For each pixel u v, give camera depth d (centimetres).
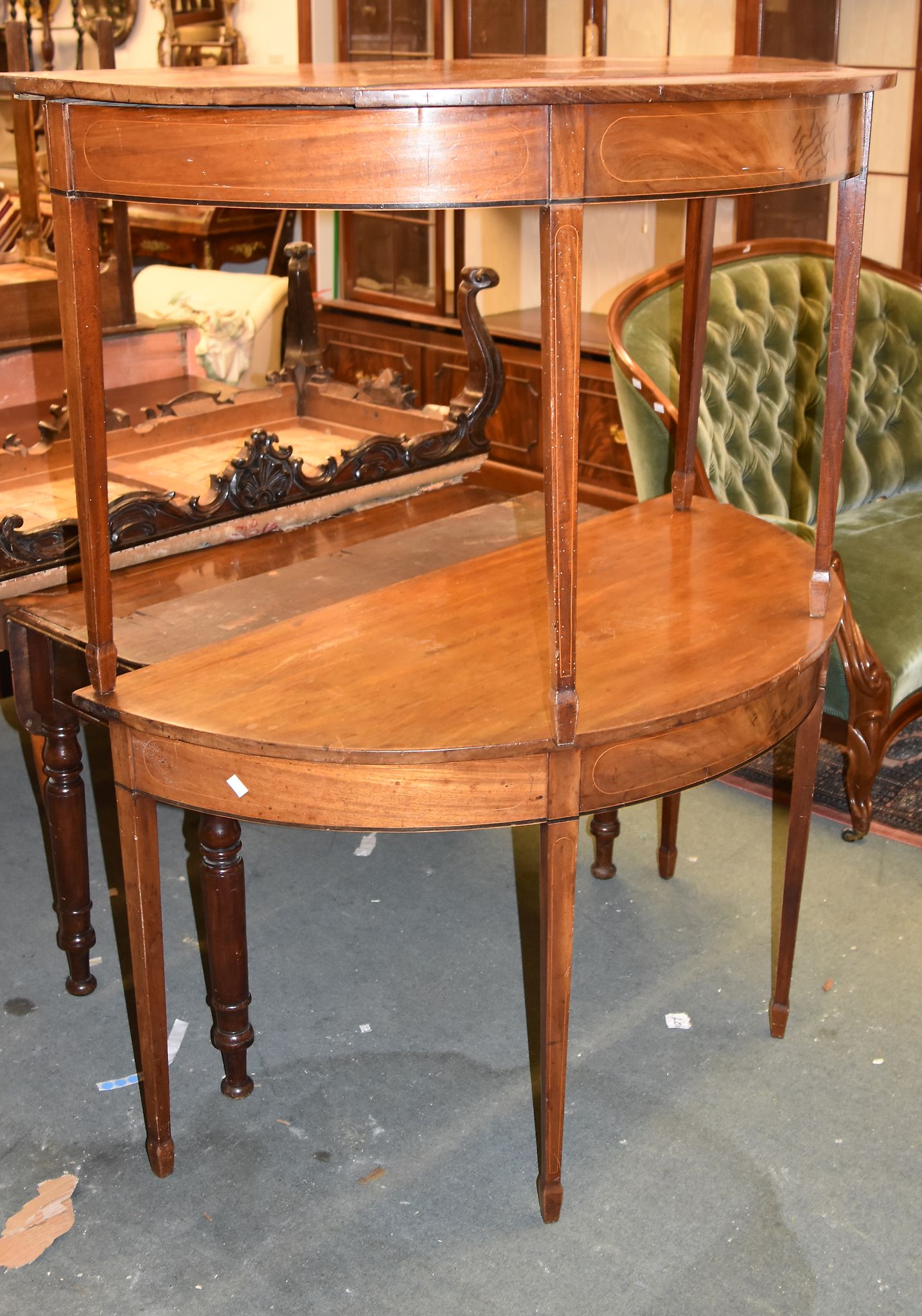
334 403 278
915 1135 192
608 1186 183
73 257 140
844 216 164
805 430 304
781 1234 175
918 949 234
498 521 244
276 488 232
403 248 456
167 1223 177
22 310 287
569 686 146
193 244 507
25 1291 167
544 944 160
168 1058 204
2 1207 180
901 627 265
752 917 244
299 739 148
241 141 129
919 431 328
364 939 239
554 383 132
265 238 525
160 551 220
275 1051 210
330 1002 222
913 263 381
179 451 263
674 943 236
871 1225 176
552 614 143
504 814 152
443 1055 209
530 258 480
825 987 224
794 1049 210
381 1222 177
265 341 413
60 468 245
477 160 125
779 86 135
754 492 287
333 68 171
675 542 212
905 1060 207
